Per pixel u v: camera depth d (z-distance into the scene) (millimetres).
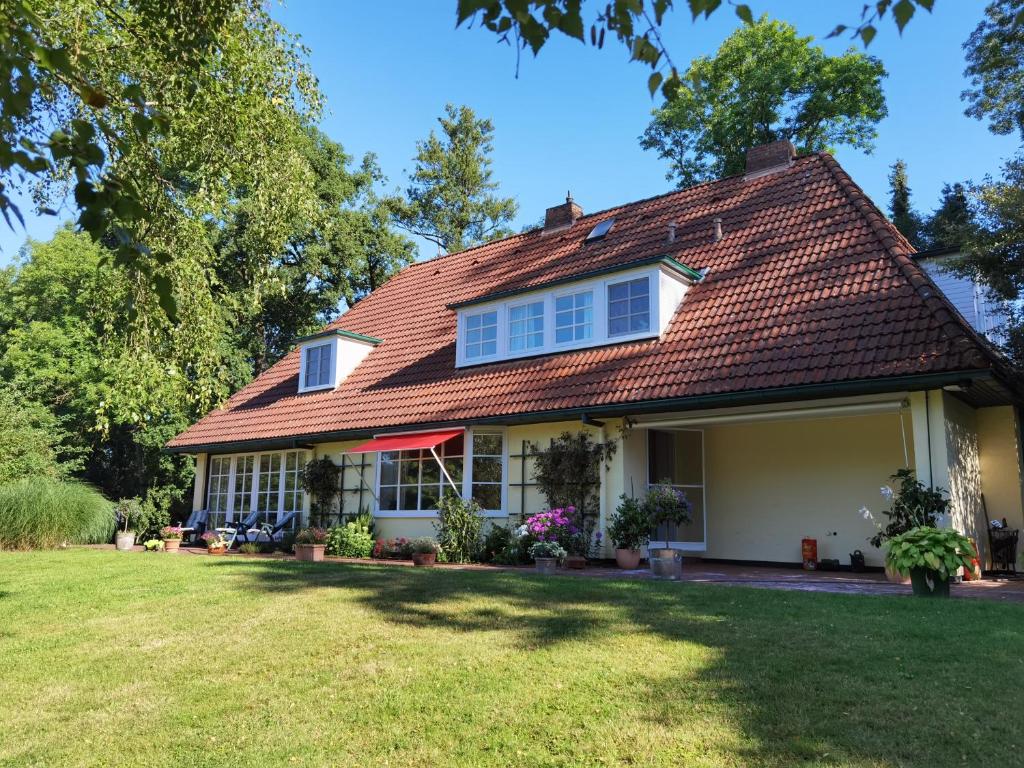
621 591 9609
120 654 7375
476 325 19156
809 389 11938
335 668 6656
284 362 26234
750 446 16469
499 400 16766
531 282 19875
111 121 9391
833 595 9242
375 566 13383
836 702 5238
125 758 5070
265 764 4852
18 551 18797
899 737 4652
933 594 9297
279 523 20391
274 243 13602
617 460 15203
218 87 11523
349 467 20406
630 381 14617
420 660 6727
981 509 13977
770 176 18688
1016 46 17250
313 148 34844
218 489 24656
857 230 14781
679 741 4777
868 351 11875
